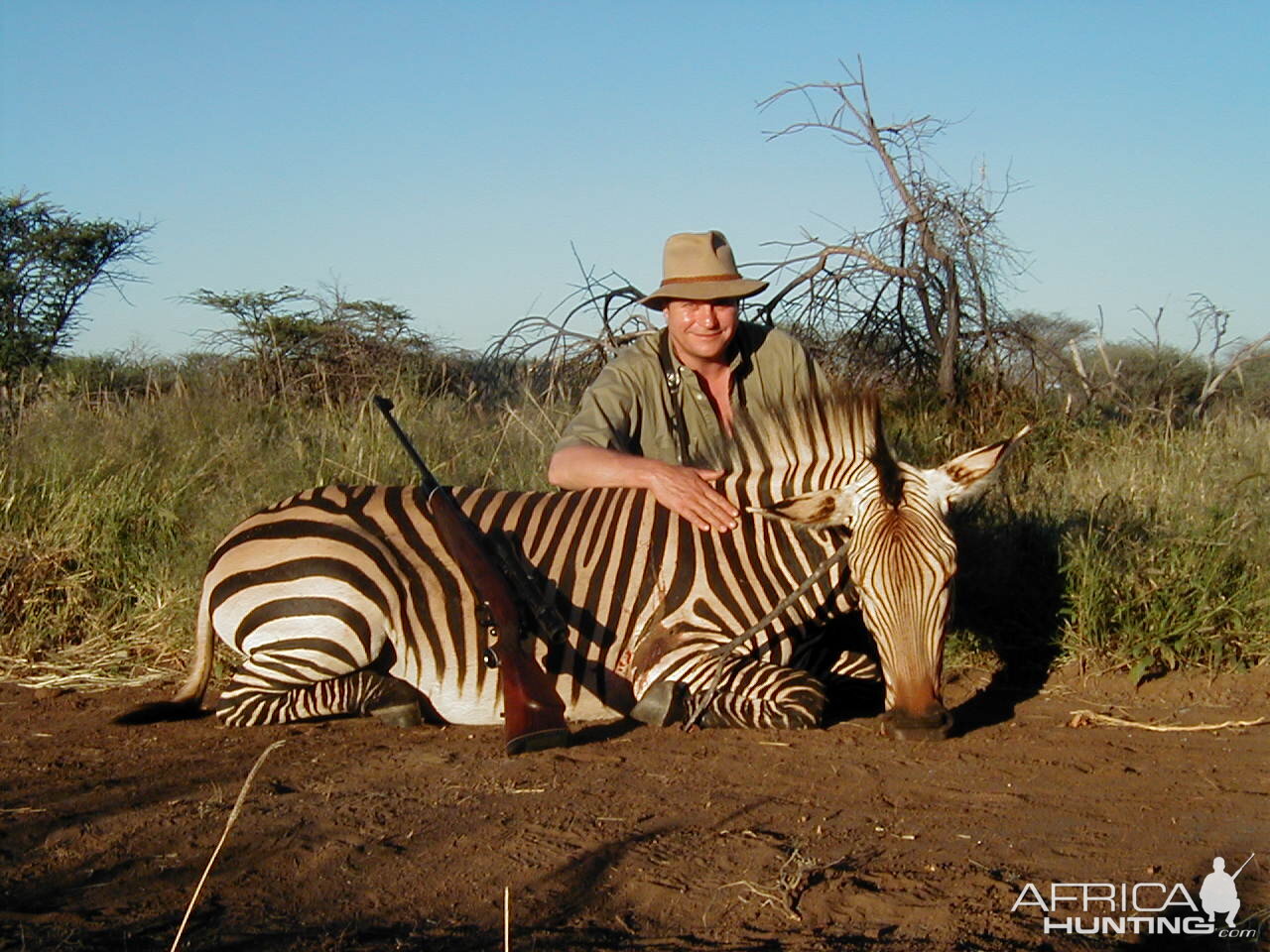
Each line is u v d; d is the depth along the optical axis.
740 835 3.83
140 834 3.91
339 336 14.62
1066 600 6.05
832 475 5.04
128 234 19.86
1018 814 4.05
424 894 3.44
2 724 5.47
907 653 4.69
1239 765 4.60
